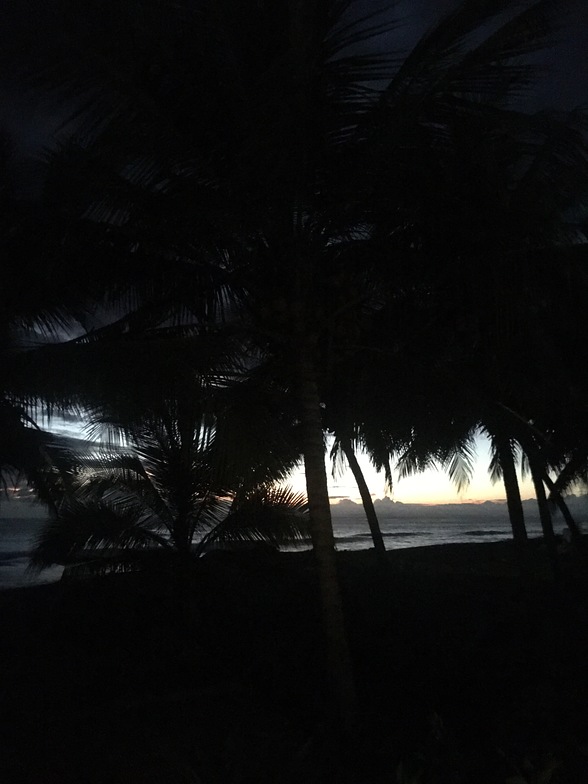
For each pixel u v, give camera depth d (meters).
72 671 8.30
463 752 5.48
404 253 6.80
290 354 7.13
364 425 10.96
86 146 5.86
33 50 5.27
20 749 5.77
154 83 5.77
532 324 7.99
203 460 7.50
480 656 8.62
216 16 5.36
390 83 5.85
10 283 6.74
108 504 10.40
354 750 5.91
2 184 6.75
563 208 6.46
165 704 7.12
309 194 6.43
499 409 10.10
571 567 15.38
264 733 6.35
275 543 10.36
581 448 11.90
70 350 6.40
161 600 10.49
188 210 6.34
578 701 6.36
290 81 5.23
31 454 11.30
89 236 6.34
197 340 6.61
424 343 8.65
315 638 9.70
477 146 6.07
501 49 5.53
